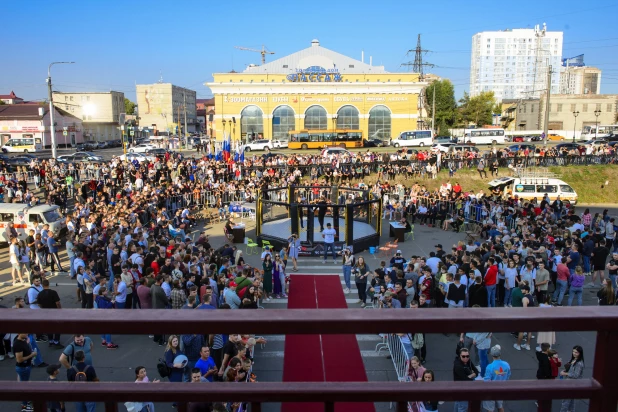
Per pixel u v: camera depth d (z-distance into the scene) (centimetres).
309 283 1823
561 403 953
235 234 2455
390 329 187
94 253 1686
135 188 3133
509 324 186
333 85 6056
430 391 203
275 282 1655
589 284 1802
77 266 1534
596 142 5606
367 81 6197
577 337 1305
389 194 3138
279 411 950
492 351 885
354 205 2183
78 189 3078
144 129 10019
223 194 3192
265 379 1091
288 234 2392
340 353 1217
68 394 200
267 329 185
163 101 11325
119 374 1129
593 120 8612
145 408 841
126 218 2080
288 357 1194
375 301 1472
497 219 2502
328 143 5672
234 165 3631
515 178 3488
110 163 3747
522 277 1416
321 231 2195
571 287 1494
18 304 1045
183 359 892
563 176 4200
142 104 11350
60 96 8912
